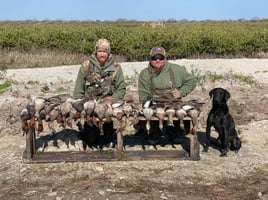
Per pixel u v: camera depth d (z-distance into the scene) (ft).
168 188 9.96
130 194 9.61
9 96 19.48
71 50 39.04
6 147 13.07
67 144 12.71
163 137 13.19
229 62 30.27
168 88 12.41
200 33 40.14
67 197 9.50
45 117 11.55
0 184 10.34
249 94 20.45
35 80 24.63
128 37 38.17
